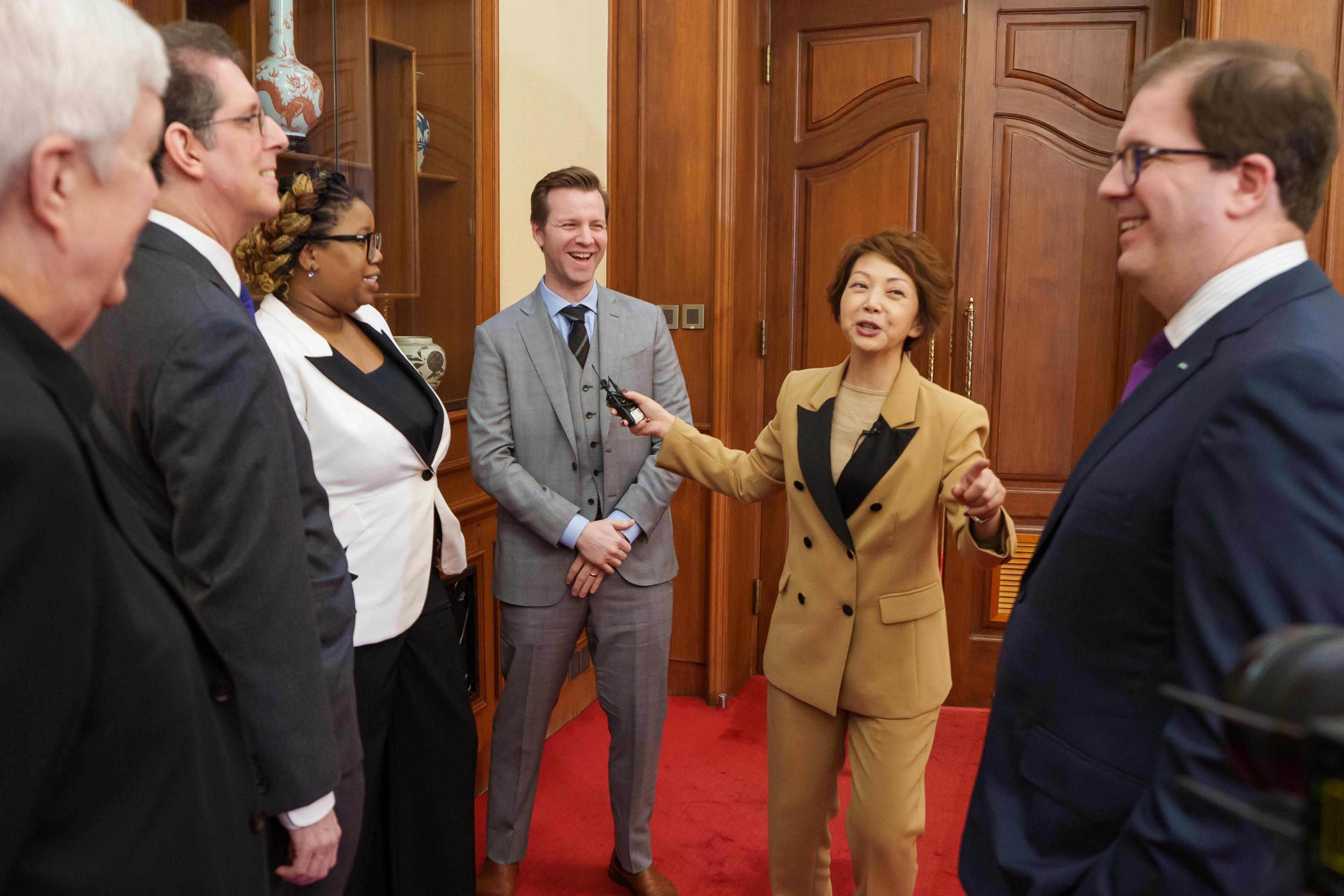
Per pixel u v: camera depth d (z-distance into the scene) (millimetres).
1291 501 797
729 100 3441
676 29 3477
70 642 643
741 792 2959
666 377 2480
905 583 1827
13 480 605
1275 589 793
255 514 1206
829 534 1868
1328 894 375
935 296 1847
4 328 685
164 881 762
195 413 1169
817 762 1942
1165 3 3293
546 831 2725
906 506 1794
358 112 2324
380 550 1744
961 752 3254
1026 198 3469
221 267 1292
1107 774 1005
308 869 1310
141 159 774
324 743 1283
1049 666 1073
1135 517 971
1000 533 1611
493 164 2873
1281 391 825
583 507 2375
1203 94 946
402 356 1883
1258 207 948
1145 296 1063
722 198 3477
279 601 1229
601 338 2393
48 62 681
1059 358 3496
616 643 2375
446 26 2656
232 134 1269
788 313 3750
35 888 681
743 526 3750
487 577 2975
